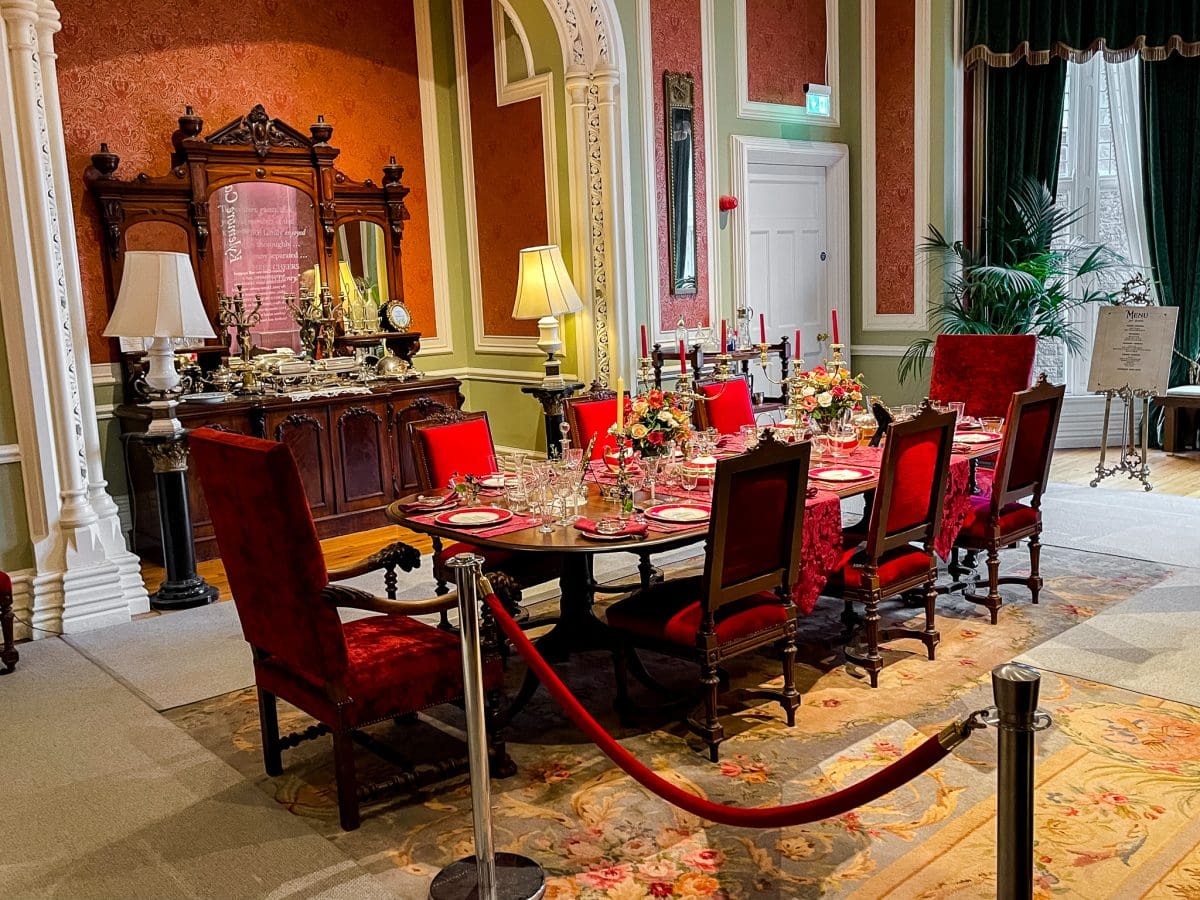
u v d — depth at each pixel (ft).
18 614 15.11
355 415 20.74
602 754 10.71
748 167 24.32
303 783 10.36
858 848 8.78
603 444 15.42
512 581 9.95
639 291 21.85
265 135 20.83
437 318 24.50
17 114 14.70
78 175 19.10
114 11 19.29
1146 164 24.79
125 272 15.80
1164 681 11.91
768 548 10.81
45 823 9.68
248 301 21.02
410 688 9.60
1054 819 9.08
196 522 19.27
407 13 23.32
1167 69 24.27
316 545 8.95
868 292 26.68
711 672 10.39
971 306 24.77
